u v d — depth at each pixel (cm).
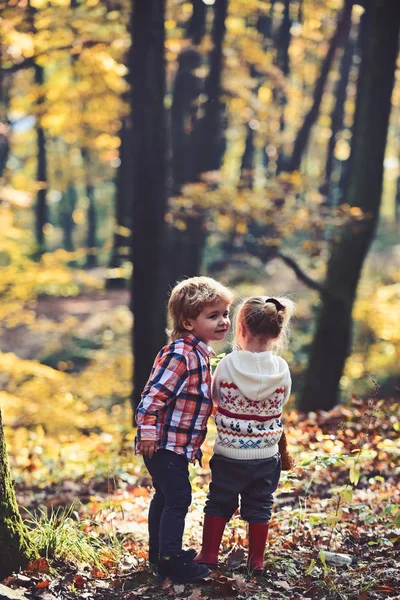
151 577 372
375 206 1238
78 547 399
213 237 2694
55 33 1428
